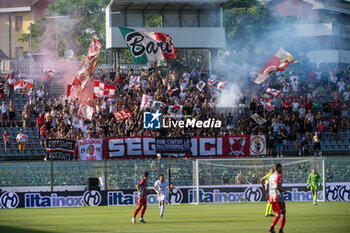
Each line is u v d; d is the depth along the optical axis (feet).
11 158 194.59
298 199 160.04
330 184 159.22
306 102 220.64
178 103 201.46
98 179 156.25
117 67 238.48
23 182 157.58
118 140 182.80
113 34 236.43
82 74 203.62
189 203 156.46
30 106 213.05
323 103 226.79
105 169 162.20
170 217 114.73
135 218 111.75
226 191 158.10
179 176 167.53
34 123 213.46
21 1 389.39
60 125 192.54
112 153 181.78
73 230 93.30
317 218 108.88
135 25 245.24
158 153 185.47
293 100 219.41
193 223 102.01
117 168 164.35
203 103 208.33
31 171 158.10
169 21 250.16
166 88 218.38
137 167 165.78
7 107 212.02
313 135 218.38
